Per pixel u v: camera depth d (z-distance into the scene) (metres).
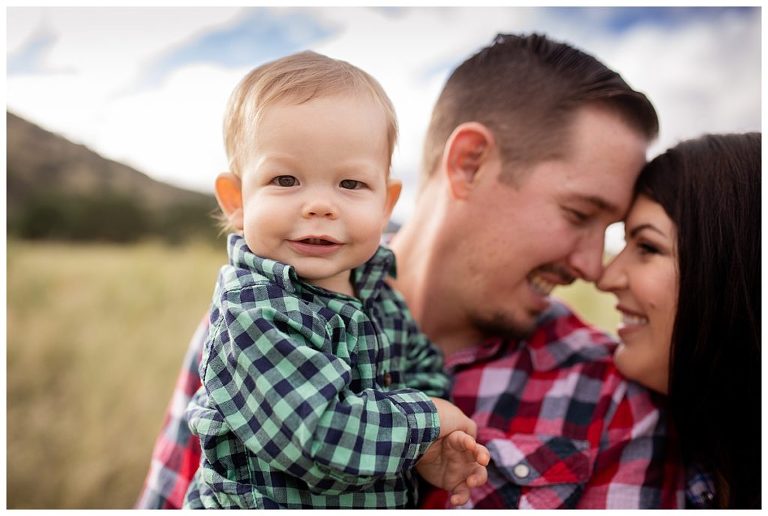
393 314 1.15
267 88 0.99
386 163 1.04
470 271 1.25
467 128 1.23
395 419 0.92
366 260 1.01
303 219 0.96
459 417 1.03
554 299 1.46
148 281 3.66
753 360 1.06
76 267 3.94
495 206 1.21
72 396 3.01
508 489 1.15
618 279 1.17
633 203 1.18
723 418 1.10
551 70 1.21
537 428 1.20
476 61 1.32
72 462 2.77
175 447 1.26
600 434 1.18
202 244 4.04
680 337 1.05
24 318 3.42
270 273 0.97
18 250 4.30
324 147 0.95
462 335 1.32
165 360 3.20
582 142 1.16
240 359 0.91
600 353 1.28
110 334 3.32
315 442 0.86
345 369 0.92
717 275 1.04
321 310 0.98
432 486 1.16
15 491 2.69
